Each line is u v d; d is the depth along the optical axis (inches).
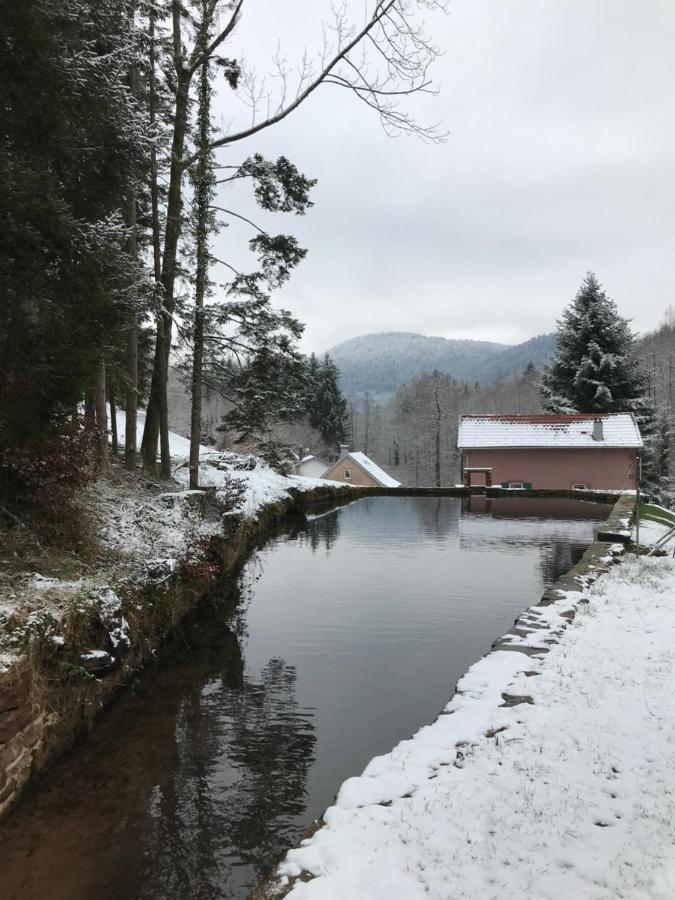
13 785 181.0
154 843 169.5
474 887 116.3
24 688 187.8
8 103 255.0
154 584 320.8
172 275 570.6
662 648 250.8
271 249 584.4
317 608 407.8
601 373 1475.1
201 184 557.9
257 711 251.4
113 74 350.3
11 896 149.3
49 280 258.2
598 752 167.3
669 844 125.7
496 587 466.9
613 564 438.0
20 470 283.6
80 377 254.7
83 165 324.2
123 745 222.8
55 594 234.4
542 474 1375.5
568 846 127.2
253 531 676.7
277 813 183.3
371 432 3499.0
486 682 217.9
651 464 1421.0
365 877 121.3
